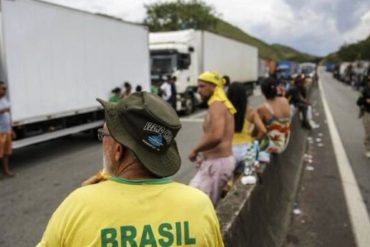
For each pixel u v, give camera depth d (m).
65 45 10.64
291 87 14.60
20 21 9.13
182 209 1.50
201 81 4.57
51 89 10.19
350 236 5.18
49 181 8.24
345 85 55.12
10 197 7.18
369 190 7.16
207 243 1.53
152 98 1.53
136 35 14.25
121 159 1.54
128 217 1.44
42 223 5.95
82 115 12.19
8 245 5.23
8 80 8.84
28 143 9.91
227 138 4.61
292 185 7.05
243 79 31.77
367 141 9.89
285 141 5.80
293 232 5.27
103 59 12.35
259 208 4.20
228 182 4.66
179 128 1.54
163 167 1.52
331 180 7.75
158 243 1.44
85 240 1.42
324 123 16.25
